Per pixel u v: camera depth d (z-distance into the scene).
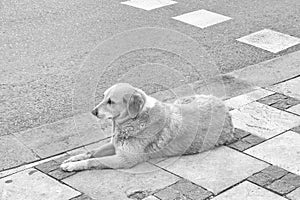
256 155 4.70
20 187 4.36
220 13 7.21
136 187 4.39
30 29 6.66
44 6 7.27
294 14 7.26
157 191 4.36
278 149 4.76
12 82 5.62
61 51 6.20
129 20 6.93
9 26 6.70
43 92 5.47
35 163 4.59
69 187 4.37
